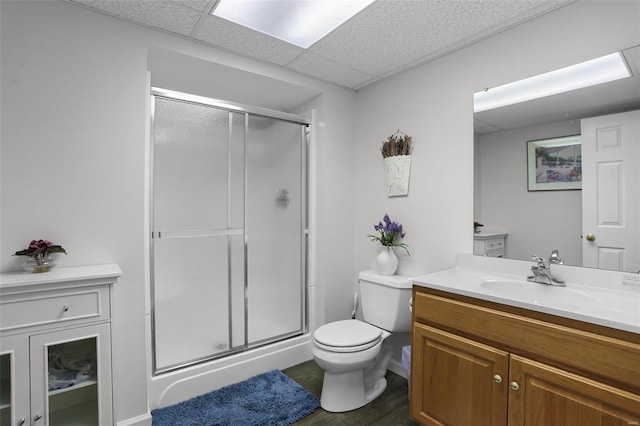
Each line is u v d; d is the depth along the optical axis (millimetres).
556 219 1670
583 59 1570
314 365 2555
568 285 1571
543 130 1711
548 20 1679
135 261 1774
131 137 1771
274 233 2566
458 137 2059
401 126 2414
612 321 1077
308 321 2742
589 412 1123
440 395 1587
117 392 1705
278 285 2590
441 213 2154
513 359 1316
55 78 1578
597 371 1110
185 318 2133
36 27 1537
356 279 2811
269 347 2430
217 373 2164
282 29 1854
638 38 1418
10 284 1293
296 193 2705
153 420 1823
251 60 2223
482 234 1950
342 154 2723
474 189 1986
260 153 2488
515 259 1811
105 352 1511
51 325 1396
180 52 1942
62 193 1593
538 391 1247
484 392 1415
